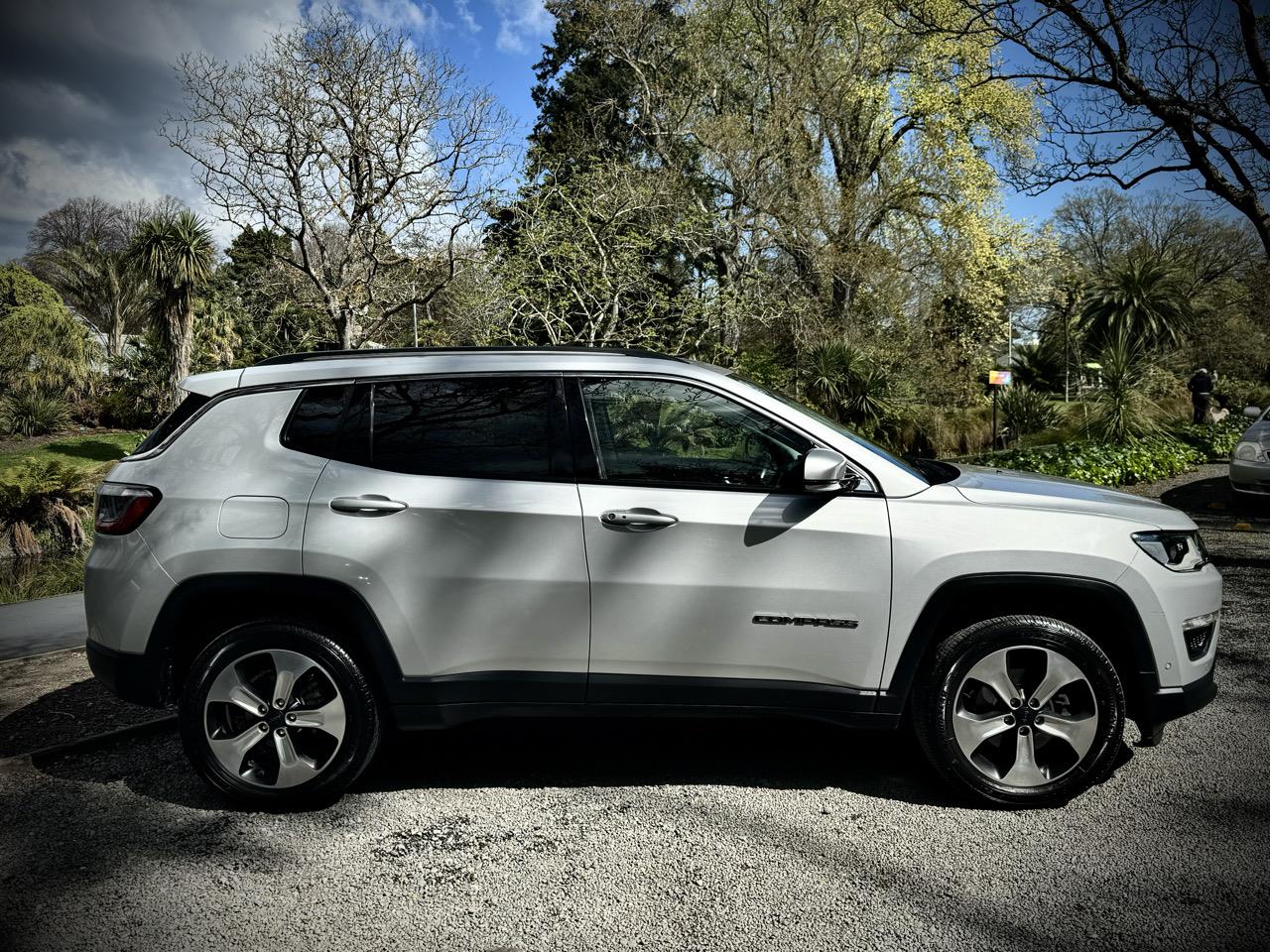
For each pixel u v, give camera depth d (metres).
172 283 24.53
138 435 28.38
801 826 3.14
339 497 3.26
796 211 19.39
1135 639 3.20
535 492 3.26
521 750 3.91
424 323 14.01
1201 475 12.52
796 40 21.69
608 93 24.08
